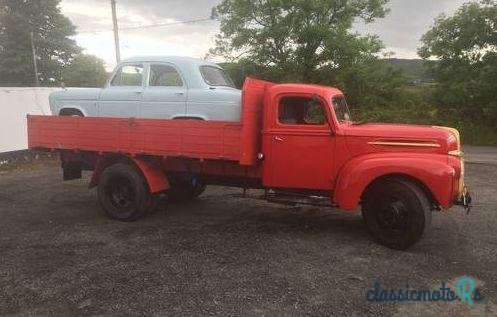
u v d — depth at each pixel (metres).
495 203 8.68
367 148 6.24
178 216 7.71
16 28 49.88
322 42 22.89
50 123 7.93
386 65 25.16
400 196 5.92
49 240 6.38
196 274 5.14
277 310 4.31
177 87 7.93
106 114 8.37
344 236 6.56
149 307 4.36
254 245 6.14
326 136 6.38
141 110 8.06
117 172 7.34
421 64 25.72
